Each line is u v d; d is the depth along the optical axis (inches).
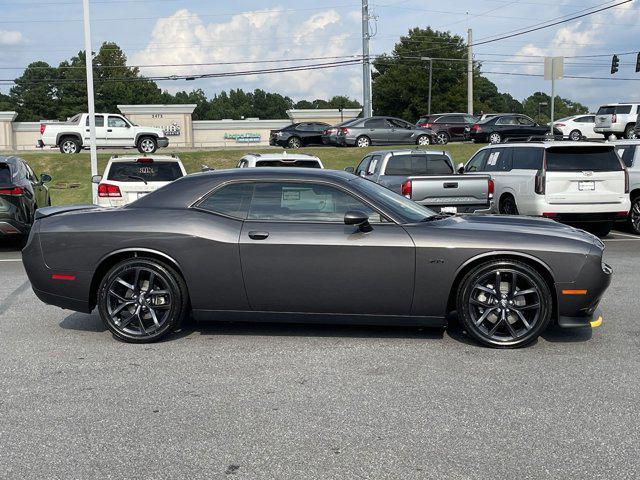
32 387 193.6
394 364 212.4
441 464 143.5
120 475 139.5
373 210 232.7
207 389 190.7
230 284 232.4
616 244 496.7
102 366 212.7
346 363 213.6
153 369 209.2
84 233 237.3
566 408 175.2
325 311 233.1
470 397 183.3
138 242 233.9
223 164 1163.9
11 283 361.4
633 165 551.5
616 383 194.2
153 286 236.8
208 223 233.8
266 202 236.7
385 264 226.8
